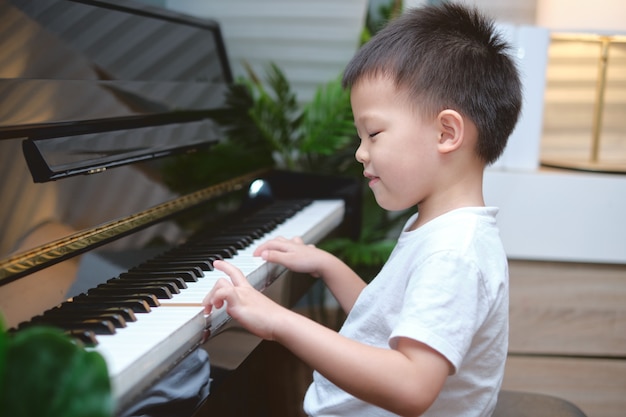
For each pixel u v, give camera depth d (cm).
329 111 196
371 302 93
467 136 91
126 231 108
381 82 91
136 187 117
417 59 90
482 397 89
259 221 136
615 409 188
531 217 185
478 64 92
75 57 122
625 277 186
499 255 88
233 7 220
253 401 176
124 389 63
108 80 128
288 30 219
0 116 94
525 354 190
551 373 189
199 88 159
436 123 89
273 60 221
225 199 143
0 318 39
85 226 100
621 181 181
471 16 99
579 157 218
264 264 108
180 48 166
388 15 208
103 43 132
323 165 207
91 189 105
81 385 39
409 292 82
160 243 114
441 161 91
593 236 184
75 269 93
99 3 136
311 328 80
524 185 184
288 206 151
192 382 78
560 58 215
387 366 77
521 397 115
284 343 81
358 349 79
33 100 102
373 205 202
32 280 85
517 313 189
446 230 87
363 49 96
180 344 76
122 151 115
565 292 188
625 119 215
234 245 117
